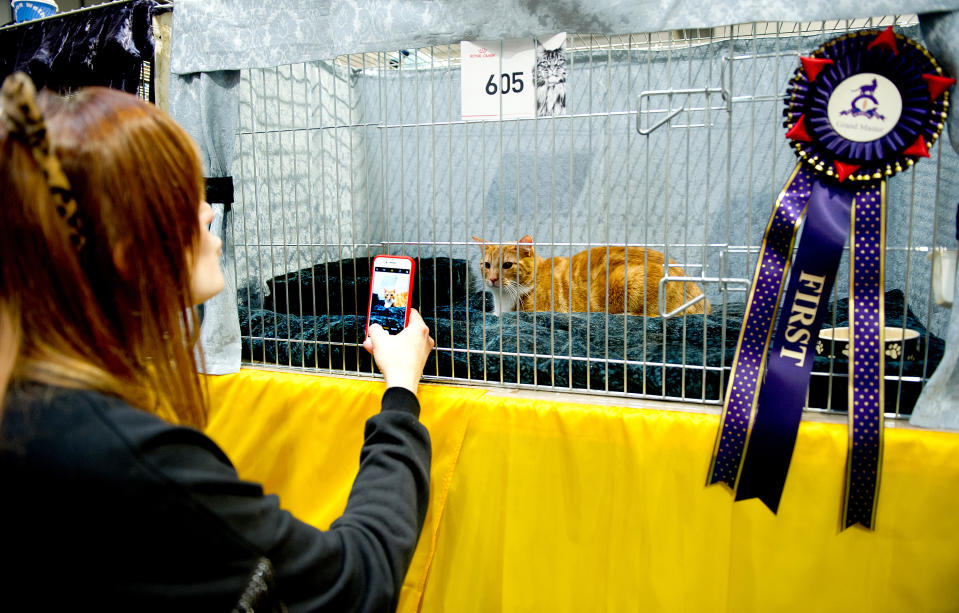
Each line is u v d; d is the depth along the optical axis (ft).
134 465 1.41
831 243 3.45
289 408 4.56
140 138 1.56
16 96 1.38
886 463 3.38
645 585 3.78
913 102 3.21
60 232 1.45
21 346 1.47
